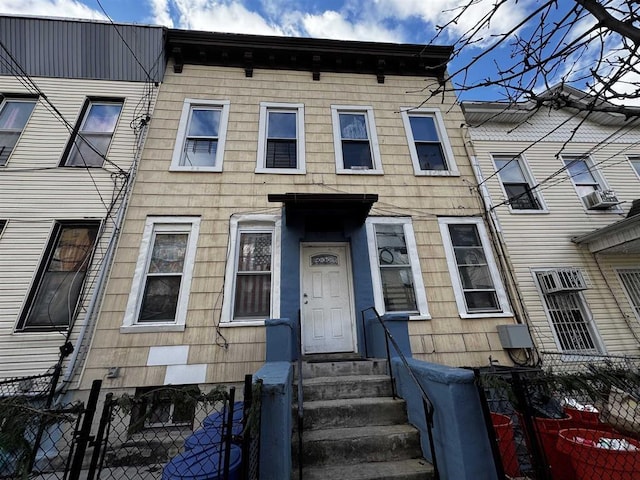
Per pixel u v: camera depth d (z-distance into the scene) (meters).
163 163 6.04
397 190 6.42
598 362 5.38
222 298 5.16
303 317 5.47
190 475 2.22
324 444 3.05
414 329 5.32
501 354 5.29
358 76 7.63
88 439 2.09
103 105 6.51
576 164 7.46
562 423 3.27
